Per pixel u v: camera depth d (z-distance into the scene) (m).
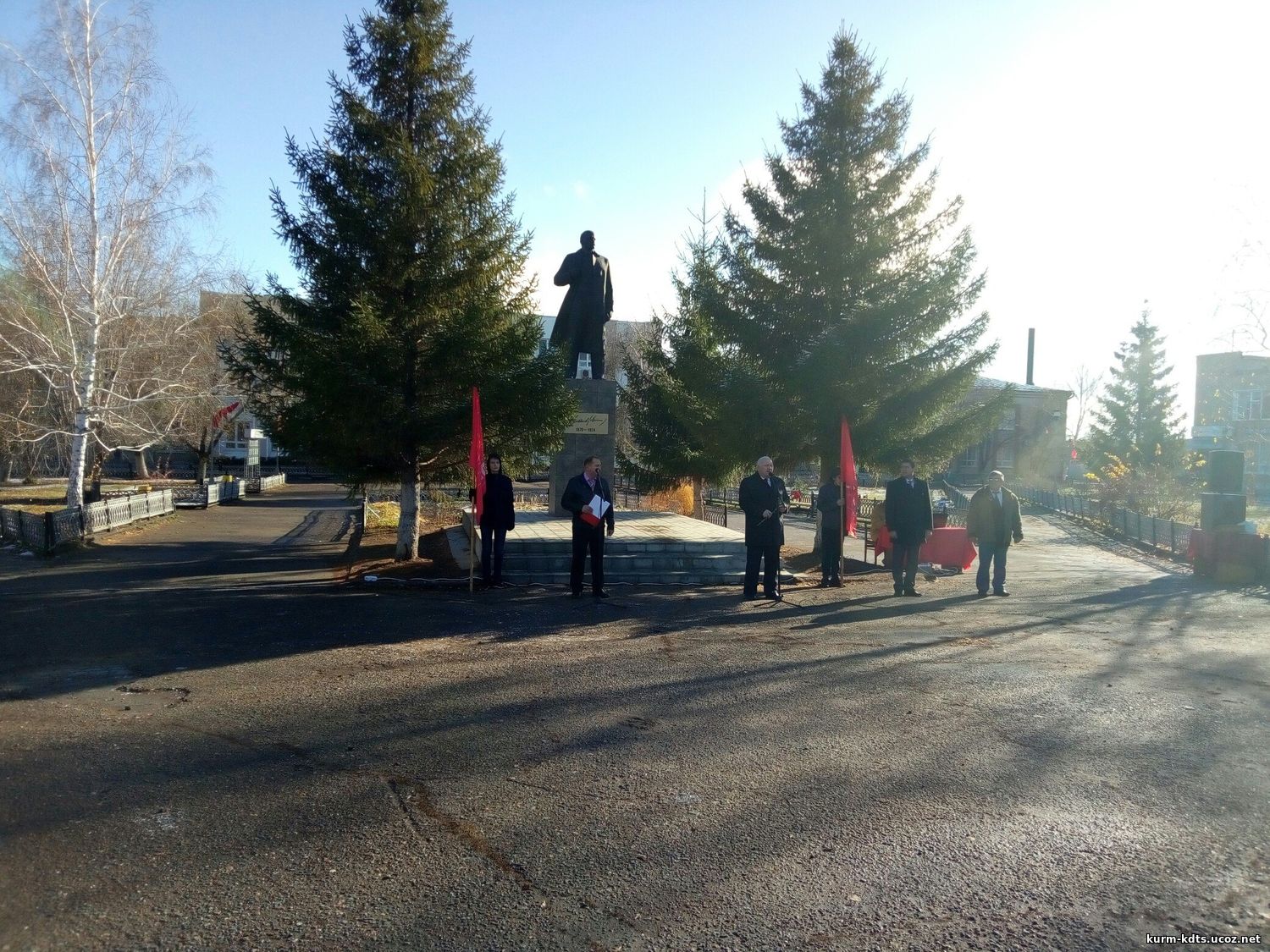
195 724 6.20
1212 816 4.72
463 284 15.04
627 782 5.16
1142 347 48.94
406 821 4.58
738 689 7.27
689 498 29.61
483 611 11.03
